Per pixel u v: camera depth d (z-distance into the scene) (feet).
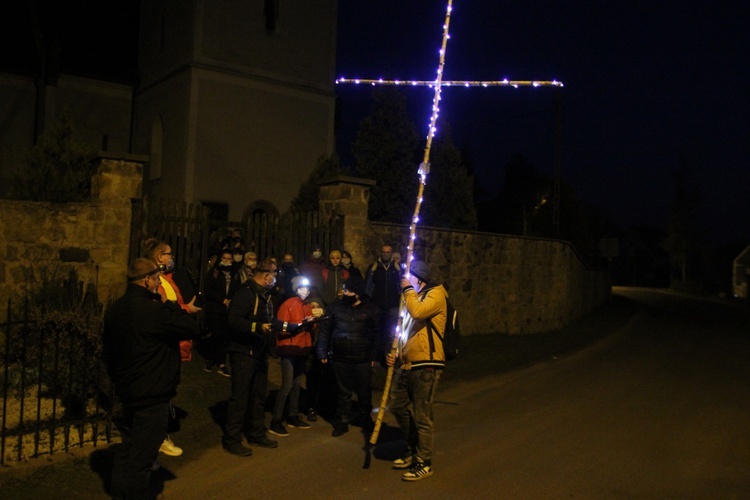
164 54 65.87
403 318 18.66
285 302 22.30
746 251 187.32
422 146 53.16
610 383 32.35
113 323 14.51
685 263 181.78
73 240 30.83
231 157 62.49
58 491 15.98
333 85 69.41
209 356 29.25
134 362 14.32
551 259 56.03
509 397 28.63
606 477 18.19
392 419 24.57
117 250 31.60
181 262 32.24
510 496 16.62
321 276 29.55
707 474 18.69
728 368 38.91
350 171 47.26
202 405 24.26
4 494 15.65
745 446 21.65
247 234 33.65
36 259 30.22
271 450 20.20
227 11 62.39
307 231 35.22
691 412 26.37
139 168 32.22
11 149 63.87
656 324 68.33
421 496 16.52
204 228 32.94
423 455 17.74
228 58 62.49
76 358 21.39
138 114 69.82
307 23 67.77
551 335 52.34
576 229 105.60
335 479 17.67
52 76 65.31
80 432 18.76
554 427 23.47
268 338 20.31
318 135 68.28
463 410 26.11
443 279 44.47
